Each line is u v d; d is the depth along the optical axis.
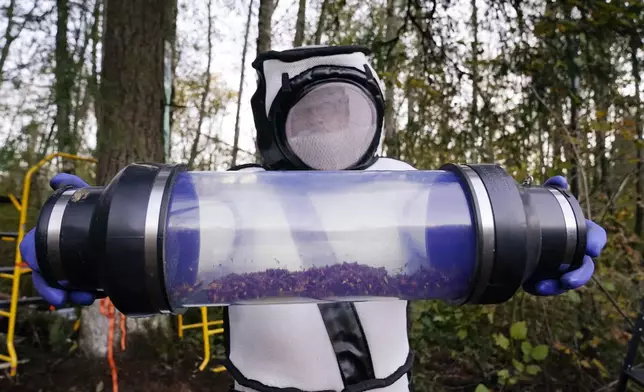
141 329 3.87
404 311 1.32
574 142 3.01
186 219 0.85
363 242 0.89
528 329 3.36
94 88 3.35
